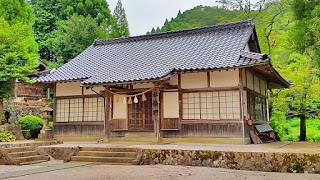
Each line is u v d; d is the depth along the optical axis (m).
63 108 16.83
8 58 13.66
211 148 10.06
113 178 7.32
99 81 14.09
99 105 15.91
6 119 17.94
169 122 14.18
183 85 14.02
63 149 11.59
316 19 12.09
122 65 15.89
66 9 33.62
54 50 29.42
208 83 13.48
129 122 15.30
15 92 23.27
